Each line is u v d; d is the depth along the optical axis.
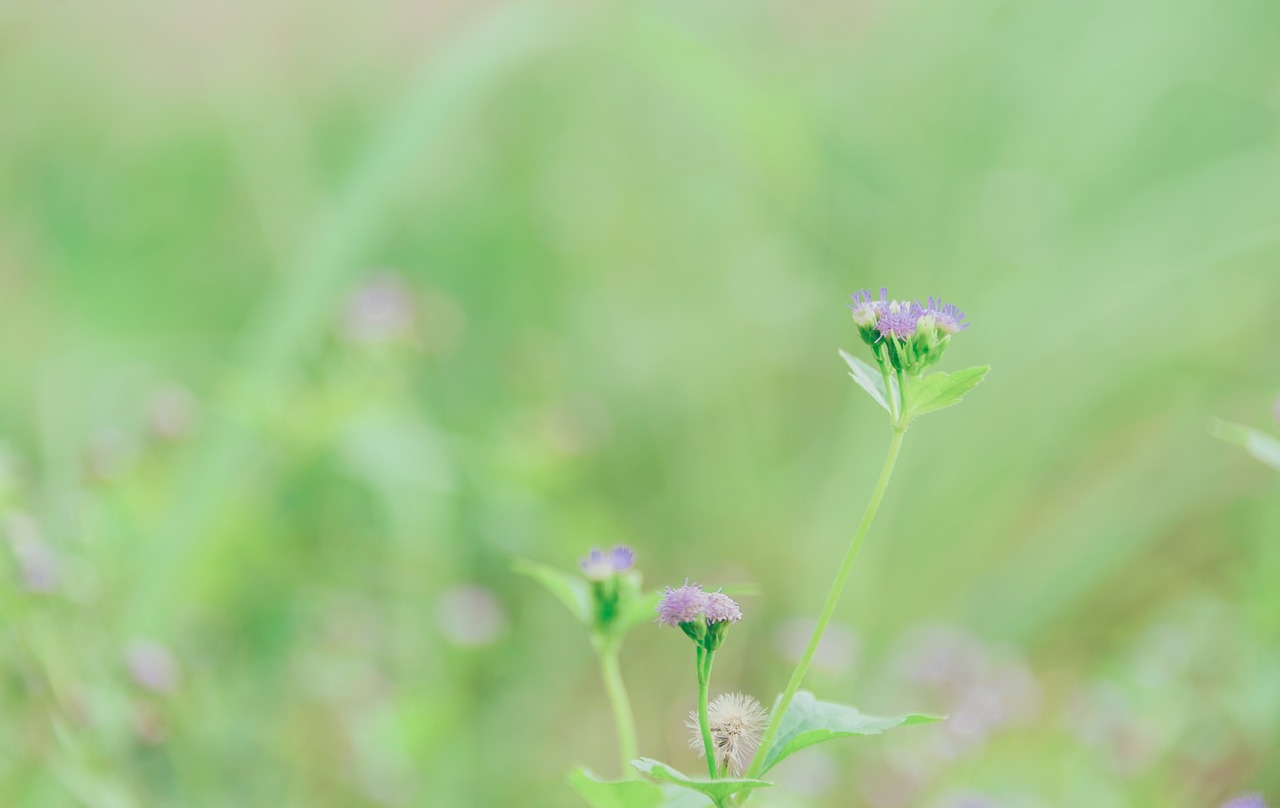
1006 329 1.00
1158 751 0.68
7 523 0.62
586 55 1.23
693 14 1.17
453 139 1.21
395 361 0.84
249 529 0.80
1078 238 1.05
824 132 1.16
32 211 1.15
